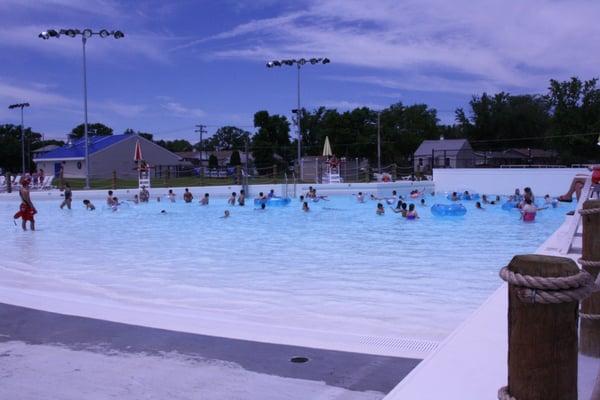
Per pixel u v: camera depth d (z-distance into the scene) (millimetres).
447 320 5367
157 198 25547
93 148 52875
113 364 3592
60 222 16578
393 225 15258
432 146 59188
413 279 7582
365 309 5848
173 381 3297
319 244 11469
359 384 3223
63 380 3340
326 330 4914
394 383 3234
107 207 22156
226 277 7824
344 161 36781
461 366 3107
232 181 35812
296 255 9938
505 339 3557
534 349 2051
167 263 9102
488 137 71000
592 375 2912
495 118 69750
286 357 3705
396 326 5129
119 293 6711
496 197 24359
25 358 3725
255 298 6426
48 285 7168
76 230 14414
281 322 5254
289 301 6258
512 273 2059
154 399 3051
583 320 3215
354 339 4195
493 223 15602
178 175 54875
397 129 68812
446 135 79875
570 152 47875
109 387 3225
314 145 70500
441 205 19125
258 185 28109
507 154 60031
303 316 5531
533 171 26703
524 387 2082
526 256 2094
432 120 77688
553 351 2033
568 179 25750
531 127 68750
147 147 56969
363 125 65500
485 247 10891
